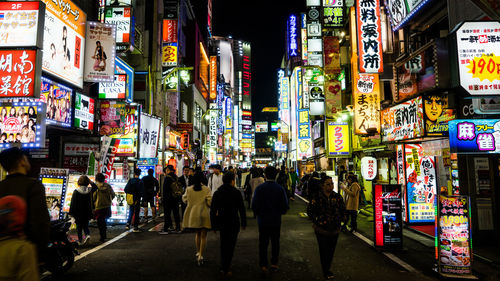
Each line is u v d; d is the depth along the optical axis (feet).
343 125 63.16
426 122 29.48
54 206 29.07
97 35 43.98
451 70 21.84
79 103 42.93
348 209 33.37
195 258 23.66
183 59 134.31
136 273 19.98
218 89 177.68
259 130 335.88
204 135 163.32
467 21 21.39
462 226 19.33
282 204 20.43
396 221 25.50
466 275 18.97
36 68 28.12
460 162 27.68
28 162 10.41
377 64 37.50
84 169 42.24
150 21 81.46
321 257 19.01
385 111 38.93
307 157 104.12
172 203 34.27
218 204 19.90
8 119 27.45
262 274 19.47
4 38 28.50
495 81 21.09
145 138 56.85
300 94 108.88
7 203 7.40
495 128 25.35
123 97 49.75
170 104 97.30
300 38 136.26
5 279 6.99
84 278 19.02
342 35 63.62
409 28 37.35
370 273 19.92
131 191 35.32
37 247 9.38
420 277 19.24
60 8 38.55
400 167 37.06
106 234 33.19
